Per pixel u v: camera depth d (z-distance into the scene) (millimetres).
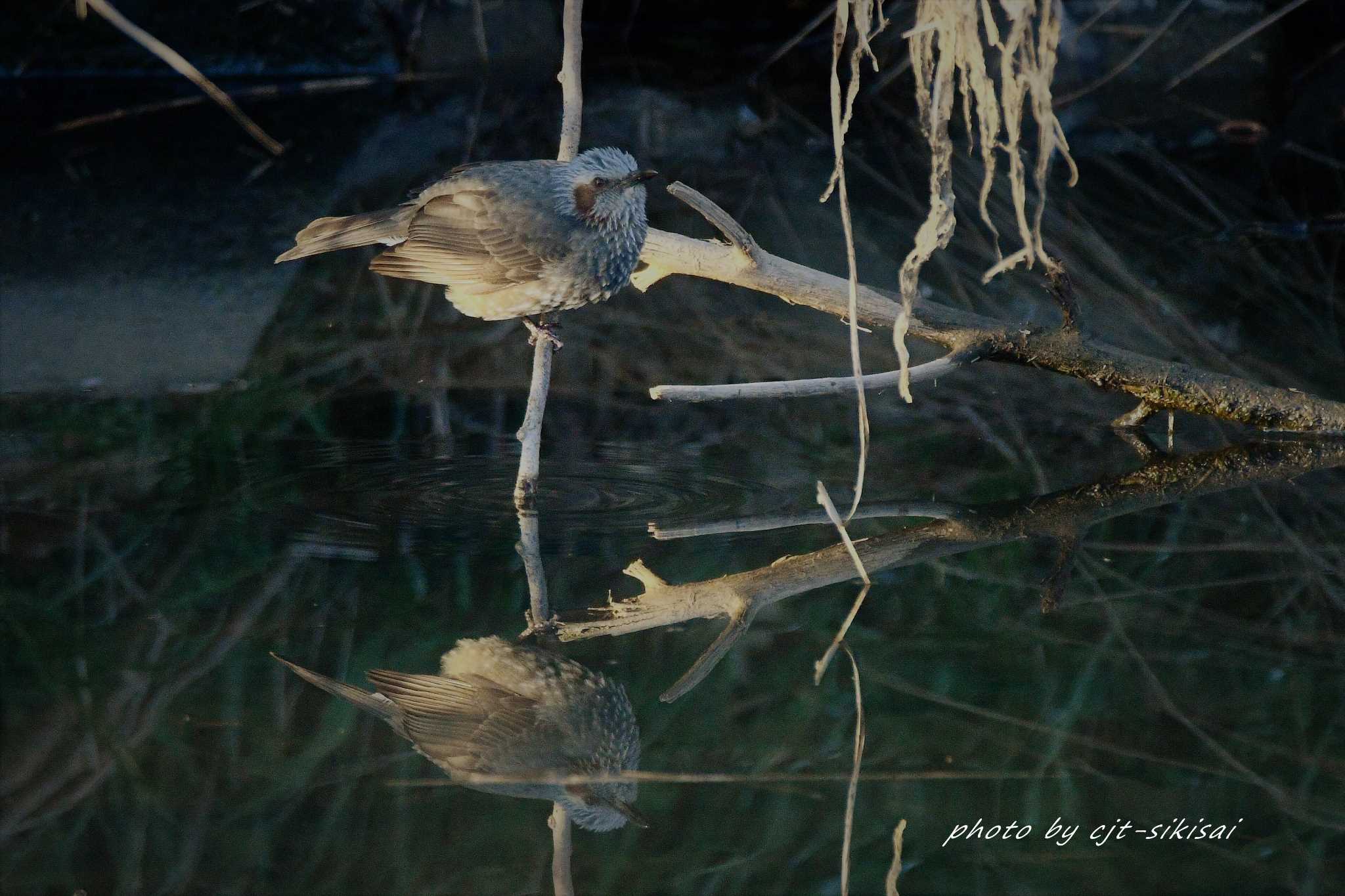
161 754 6957
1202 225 16781
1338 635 8289
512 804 6707
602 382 12648
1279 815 6582
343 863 6176
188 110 22531
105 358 13055
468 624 8250
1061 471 10812
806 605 8633
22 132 20875
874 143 20344
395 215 9867
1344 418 11297
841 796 6801
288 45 24188
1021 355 11320
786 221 16750
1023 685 7742
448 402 12102
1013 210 17219
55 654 7848
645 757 7098
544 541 9367
